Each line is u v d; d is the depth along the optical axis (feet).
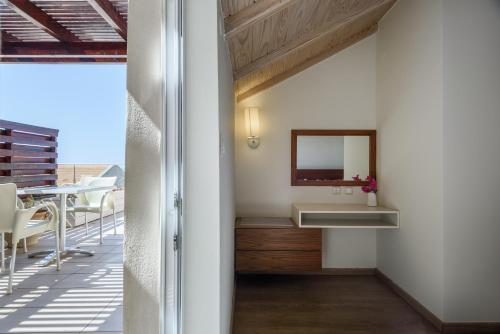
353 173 11.37
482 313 7.21
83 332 6.21
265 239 9.85
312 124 11.44
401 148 9.32
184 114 4.31
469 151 7.28
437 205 7.49
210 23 4.45
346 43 11.16
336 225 9.74
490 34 7.35
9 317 6.82
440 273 7.36
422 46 8.20
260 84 11.30
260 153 11.49
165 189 3.85
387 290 9.75
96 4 6.86
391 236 9.98
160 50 3.74
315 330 7.30
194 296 4.41
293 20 6.87
